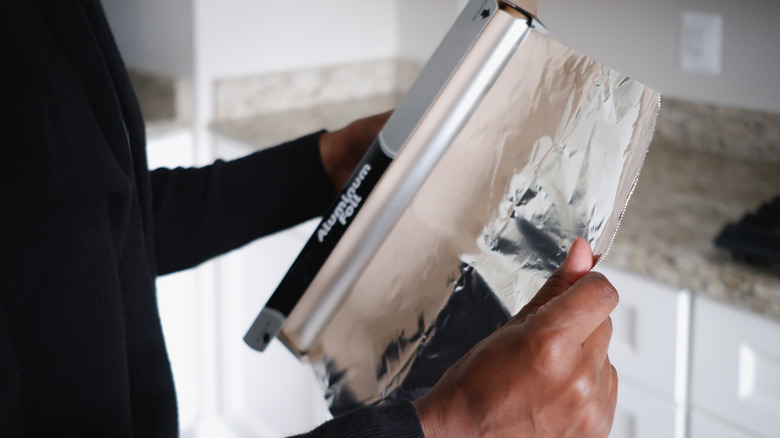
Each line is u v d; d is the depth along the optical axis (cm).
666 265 108
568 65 58
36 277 54
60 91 55
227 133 184
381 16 217
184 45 187
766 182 138
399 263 67
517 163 60
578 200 57
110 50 64
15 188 52
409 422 48
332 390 72
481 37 59
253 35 194
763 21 144
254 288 186
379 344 69
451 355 65
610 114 56
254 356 191
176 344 196
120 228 60
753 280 99
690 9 154
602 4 170
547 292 53
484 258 62
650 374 114
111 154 58
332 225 67
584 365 47
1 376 48
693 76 157
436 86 60
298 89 205
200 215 82
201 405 204
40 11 58
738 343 103
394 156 63
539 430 48
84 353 57
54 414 58
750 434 105
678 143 162
